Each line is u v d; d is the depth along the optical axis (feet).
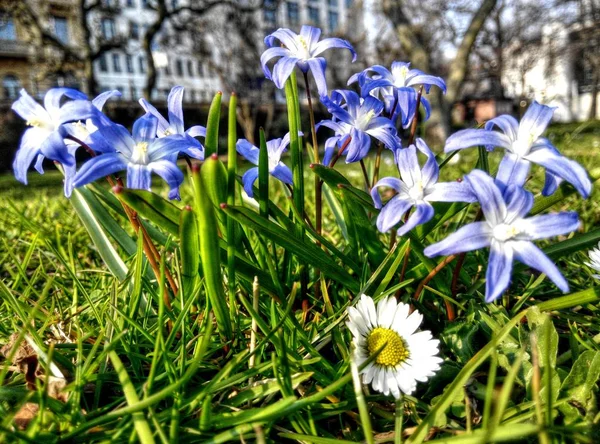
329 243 0.40
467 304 0.40
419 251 0.35
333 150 0.39
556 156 0.28
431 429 0.28
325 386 0.31
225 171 0.34
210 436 0.27
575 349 0.33
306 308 0.40
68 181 0.30
